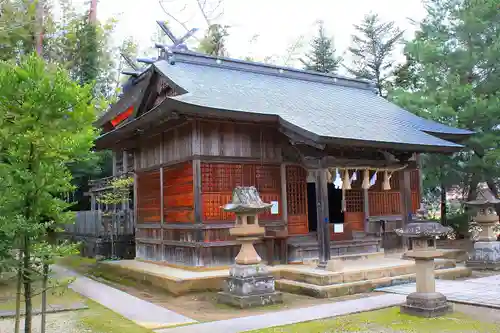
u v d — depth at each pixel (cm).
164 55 1501
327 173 1273
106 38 3195
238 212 988
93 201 2447
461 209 2195
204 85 1320
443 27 1977
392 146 1201
